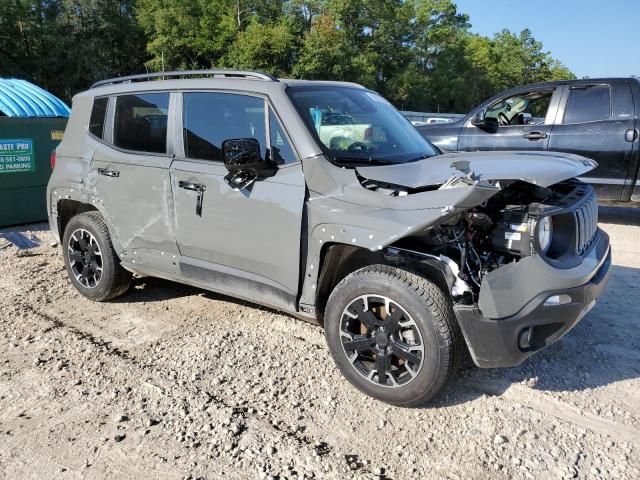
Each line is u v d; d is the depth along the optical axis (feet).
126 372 12.42
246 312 15.70
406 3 224.53
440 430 10.29
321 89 13.58
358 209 10.77
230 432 10.21
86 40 188.65
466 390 11.57
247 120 12.73
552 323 10.34
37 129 25.82
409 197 10.25
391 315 10.62
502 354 10.00
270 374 12.29
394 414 10.82
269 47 177.68
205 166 13.19
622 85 24.88
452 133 29.04
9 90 29.99
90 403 11.25
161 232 14.25
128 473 9.21
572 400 11.23
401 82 216.74
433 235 10.46
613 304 16.25
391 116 15.10
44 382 12.07
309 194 11.51
